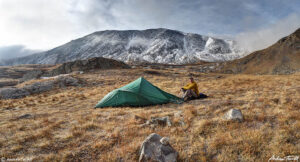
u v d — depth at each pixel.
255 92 11.21
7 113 10.09
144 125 6.27
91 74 36.47
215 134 5.29
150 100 10.12
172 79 31.39
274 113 6.60
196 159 4.10
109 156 4.20
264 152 4.16
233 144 4.59
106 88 19.81
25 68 177.88
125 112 8.57
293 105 7.44
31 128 6.64
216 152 4.34
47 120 7.56
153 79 31.34
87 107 10.98
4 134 6.03
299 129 5.13
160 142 4.21
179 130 5.64
